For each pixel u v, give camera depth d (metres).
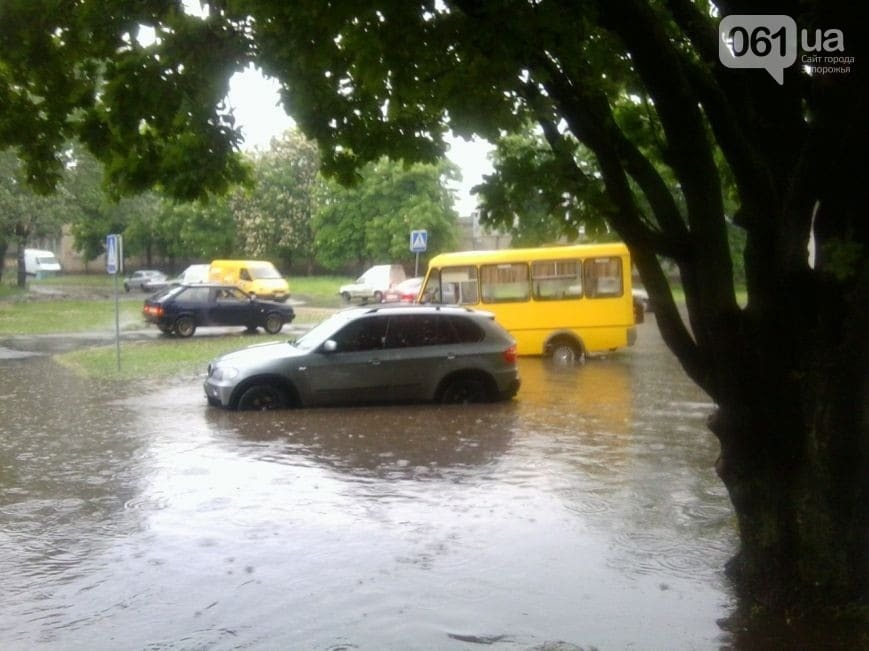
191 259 85.75
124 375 22.80
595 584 7.93
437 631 6.93
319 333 17.58
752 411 6.95
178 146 8.73
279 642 6.75
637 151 7.07
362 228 67.75
